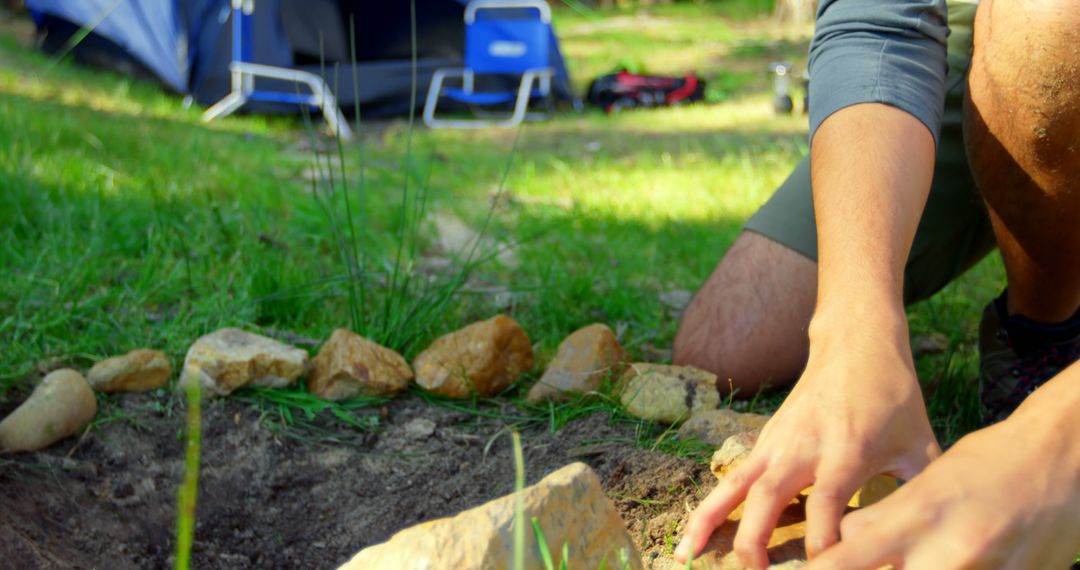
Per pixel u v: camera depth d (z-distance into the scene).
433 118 6.91
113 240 2.77
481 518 0.98
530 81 6.78
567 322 2.42
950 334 2.41
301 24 6.62
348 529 1.60
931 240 1.99
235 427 1.81
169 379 1.93
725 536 1.06
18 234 2.79
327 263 2.80
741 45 10.16
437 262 3.07
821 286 1.14
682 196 4.17
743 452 1.26
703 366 2.02
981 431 0.93
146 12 6.73
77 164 3.60
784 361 1.99
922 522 0.85
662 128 6.36
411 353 2.11
